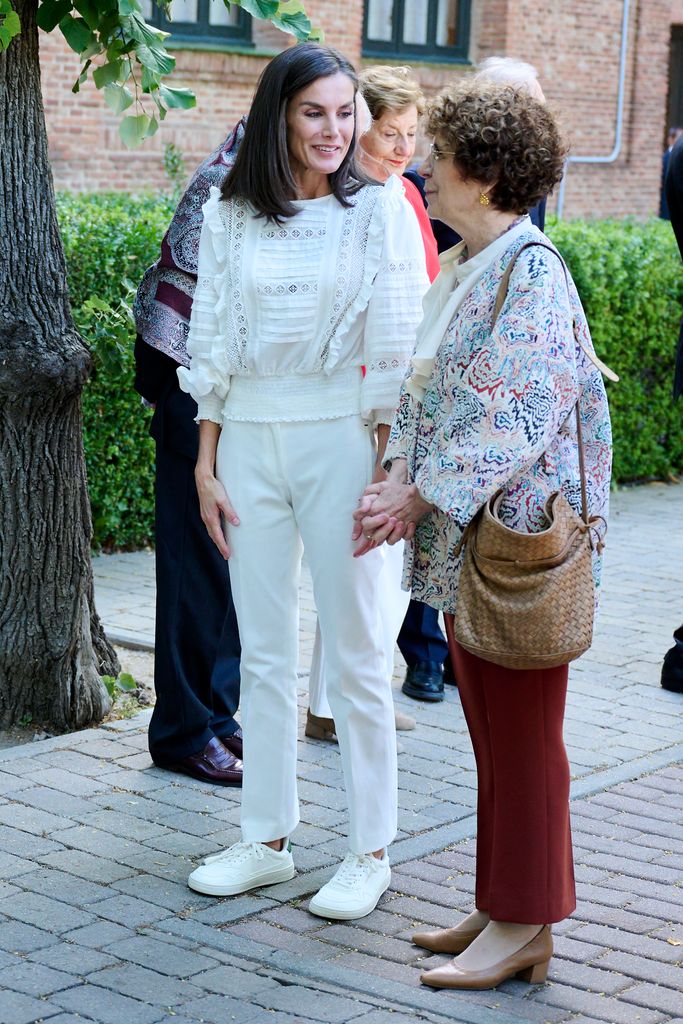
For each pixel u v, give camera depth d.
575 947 3.39
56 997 3.10
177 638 4.35
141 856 3.85
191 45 12.66
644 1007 3.12
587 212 17.03
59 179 12.02
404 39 15.31
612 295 8.84
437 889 3.70
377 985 3.18
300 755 4.61
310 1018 3.04
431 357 3.12
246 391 3.49
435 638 5.20
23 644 4.71
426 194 3.13
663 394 9.43
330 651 3.52
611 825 4.14
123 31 4.51
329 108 3.32
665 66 17.53
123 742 4.70
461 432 2.99
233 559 3.59
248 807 3.68
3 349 4.53
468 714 3.21
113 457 7.14
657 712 5.17
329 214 3.41
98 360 5.77
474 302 3.02
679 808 4.29
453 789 4.38
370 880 3.57
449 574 3.16
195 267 4.22
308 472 3.44
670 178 5.48
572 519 2.98
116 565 7.06
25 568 4.67
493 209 3.02
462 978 3.16
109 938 3.38
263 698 3.62
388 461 3.26
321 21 13.68
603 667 5.66
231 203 3.47
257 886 3.68
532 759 3.10
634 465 9.41
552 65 16.27
